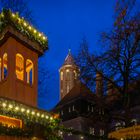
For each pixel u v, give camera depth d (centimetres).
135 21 2066
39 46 1572
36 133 1333
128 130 1319
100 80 2152
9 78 1400
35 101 1496
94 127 2673
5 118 1286
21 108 1308
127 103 2030
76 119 4841
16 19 1459
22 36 1483
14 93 1395
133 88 2070
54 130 1416
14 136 1177
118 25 2095
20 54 1479
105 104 2222
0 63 1494
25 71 1484
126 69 2014
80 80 2253
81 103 4878
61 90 7012
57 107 5406
